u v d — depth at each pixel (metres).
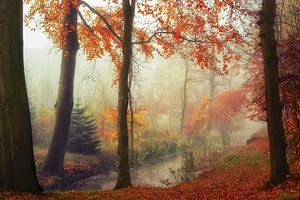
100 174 22.81
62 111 20.84
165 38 20.09
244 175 13.91
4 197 9.13
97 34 22.72
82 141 25.09
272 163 9.83
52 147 20.52
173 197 10.84
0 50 9.85
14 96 9.88
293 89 13.33
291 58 13.39
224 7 18.06
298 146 13.33
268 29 9.79
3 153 9.90
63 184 19.78
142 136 34.53
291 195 7.92
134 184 19.66
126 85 14.47
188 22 19.80
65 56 21.00
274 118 9.74
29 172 10.10
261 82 16.55
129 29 14.49
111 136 28.95
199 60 20.36
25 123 10.05
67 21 20.47
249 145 24.12
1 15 9.87
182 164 25.28
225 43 19.83
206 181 14.53
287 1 15.30
